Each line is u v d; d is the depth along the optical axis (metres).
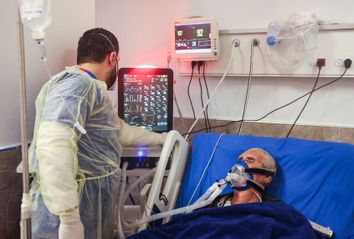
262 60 2.10
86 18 1.87
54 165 1.16
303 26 1.94
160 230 1.46
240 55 2.14
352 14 1.96
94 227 1.42
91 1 1.90
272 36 1.98
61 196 1.16
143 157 1.80
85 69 1.48
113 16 2.50
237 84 2.23
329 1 2.00
